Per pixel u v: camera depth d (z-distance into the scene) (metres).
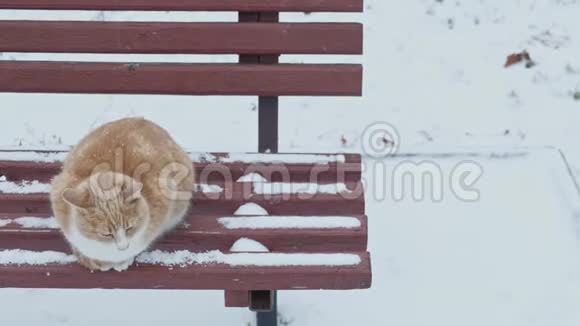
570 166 7.57
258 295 5.02
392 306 6.30
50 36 5.52
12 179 5.36
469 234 6.90
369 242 6.82
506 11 9.25
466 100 8.27
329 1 5.54
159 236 4.76
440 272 6.56
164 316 6.30
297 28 5.49
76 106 8.24
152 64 5.55
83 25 5.52
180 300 6.46
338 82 5.48
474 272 6.55
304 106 8.23
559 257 6.67
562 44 8.84
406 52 8.82
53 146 6.31
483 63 8.67
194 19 9.19
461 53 8.79
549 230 6.91
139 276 4.55
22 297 6.46
